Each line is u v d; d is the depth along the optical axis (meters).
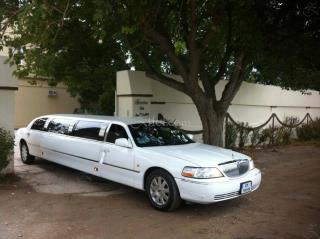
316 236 5.82
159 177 6.93
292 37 9.53
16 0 8.17
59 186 8.66
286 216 6.77
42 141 10.12
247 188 6.94
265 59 10.98
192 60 10.39
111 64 13.88
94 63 13.40
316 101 21.52
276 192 8.46
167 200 6.76
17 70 10.57
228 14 10.20
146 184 7.20
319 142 17.33
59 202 7.42
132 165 7.39
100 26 9.18
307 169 11.27
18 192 8.09
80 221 6.35
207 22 10.92
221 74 11.83
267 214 6.88
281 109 18.77
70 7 7.79
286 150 15.10
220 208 7.18
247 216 6.75
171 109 13.27
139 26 9.29
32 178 9.38
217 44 12.19
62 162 9.37
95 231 5.90
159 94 12.84
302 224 6.36
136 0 8.12
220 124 11.34
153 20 9.57
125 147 7.62
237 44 10.71
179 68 10.67
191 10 9.62
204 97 10.98
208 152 7.31
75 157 8.86
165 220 6.46
